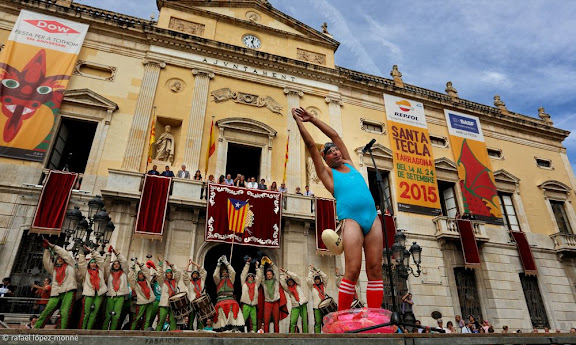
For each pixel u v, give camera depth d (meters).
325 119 19.23
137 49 17.33
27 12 16.00
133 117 15.84
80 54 16.30
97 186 14.04
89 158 14.48
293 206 15.12
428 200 19.02
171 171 14.79
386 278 16.30
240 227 13.72
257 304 10.79
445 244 18.00
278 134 17.89
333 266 15.05
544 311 18.89
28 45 15.44
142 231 12.76
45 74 15.22
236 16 20.30
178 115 16.58
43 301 9.94
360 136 19.56
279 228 14.36
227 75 18.22
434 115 22.17
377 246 3.65
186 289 10.40
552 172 23.75
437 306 16.52
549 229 21.55
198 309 9.53
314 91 19.59
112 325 8.83
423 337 2.65
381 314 3.34
